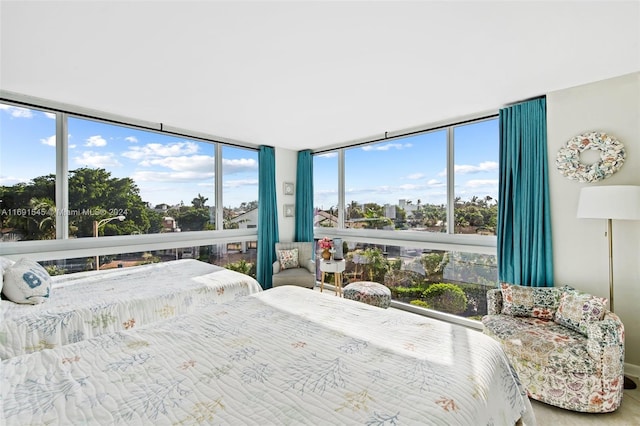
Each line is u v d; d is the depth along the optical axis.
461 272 3.46
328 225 5.00
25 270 2.13
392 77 2.38
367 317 1.77
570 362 1.95
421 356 1.29
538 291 2.54
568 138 2.61
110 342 1.42
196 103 2.95
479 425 0.97
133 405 0.95
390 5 1.54
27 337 1.78
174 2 1.50
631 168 2.36
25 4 1.49
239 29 1.74
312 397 0.99
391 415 0.90
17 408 0.93
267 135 4.22
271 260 4.78
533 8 1.56
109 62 2.12
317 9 1.57
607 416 1.92
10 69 2.22
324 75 2.34
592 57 2.07
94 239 3.25
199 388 1.05
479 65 2.19
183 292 2.52
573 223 2.60
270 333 1.53
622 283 2.40
